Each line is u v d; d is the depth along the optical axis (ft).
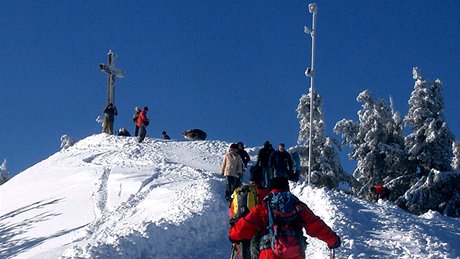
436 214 55.31
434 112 121.19
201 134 127.85
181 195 60.18
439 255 38.04
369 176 131.03
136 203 68.54
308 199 53.57
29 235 68.03
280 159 49.01
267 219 22.50
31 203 84.02
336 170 129.59
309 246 39.17
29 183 98.84
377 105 135.33
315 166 130.62
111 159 101.86
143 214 60.90
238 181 56.85
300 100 134.41
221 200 54.85
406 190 125.49
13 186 100.17
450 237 46.16
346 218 45.85
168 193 68.13
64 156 113.60
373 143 130.31
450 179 116.06
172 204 57.57
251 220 22.59
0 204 91.71
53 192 86.84
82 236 60.34
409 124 123.13
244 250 27.58
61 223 68.74
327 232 22.57
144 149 106.63
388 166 128.98
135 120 122.31
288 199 22.62
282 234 22.08
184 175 82.53
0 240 69.46
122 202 70.13
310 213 22.70
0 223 78.43
